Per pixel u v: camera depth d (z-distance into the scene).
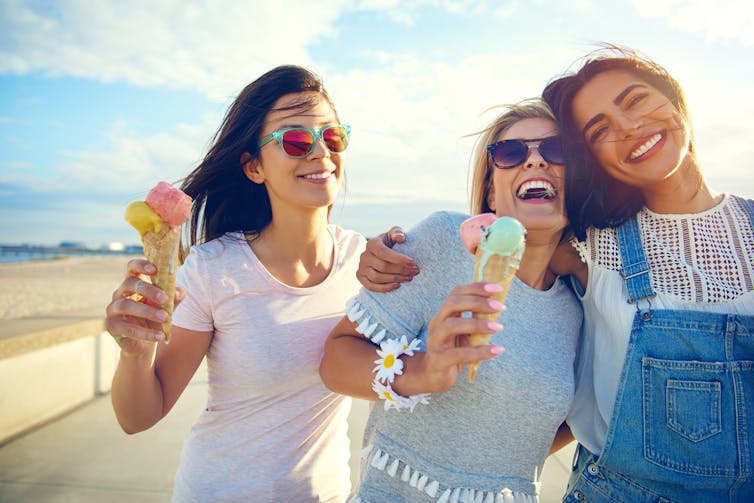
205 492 1.89
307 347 1.93
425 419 1.60
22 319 8.62
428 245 1.66
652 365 1.66
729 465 1.59
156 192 1.39
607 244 1.80
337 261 2.09
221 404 1.93
